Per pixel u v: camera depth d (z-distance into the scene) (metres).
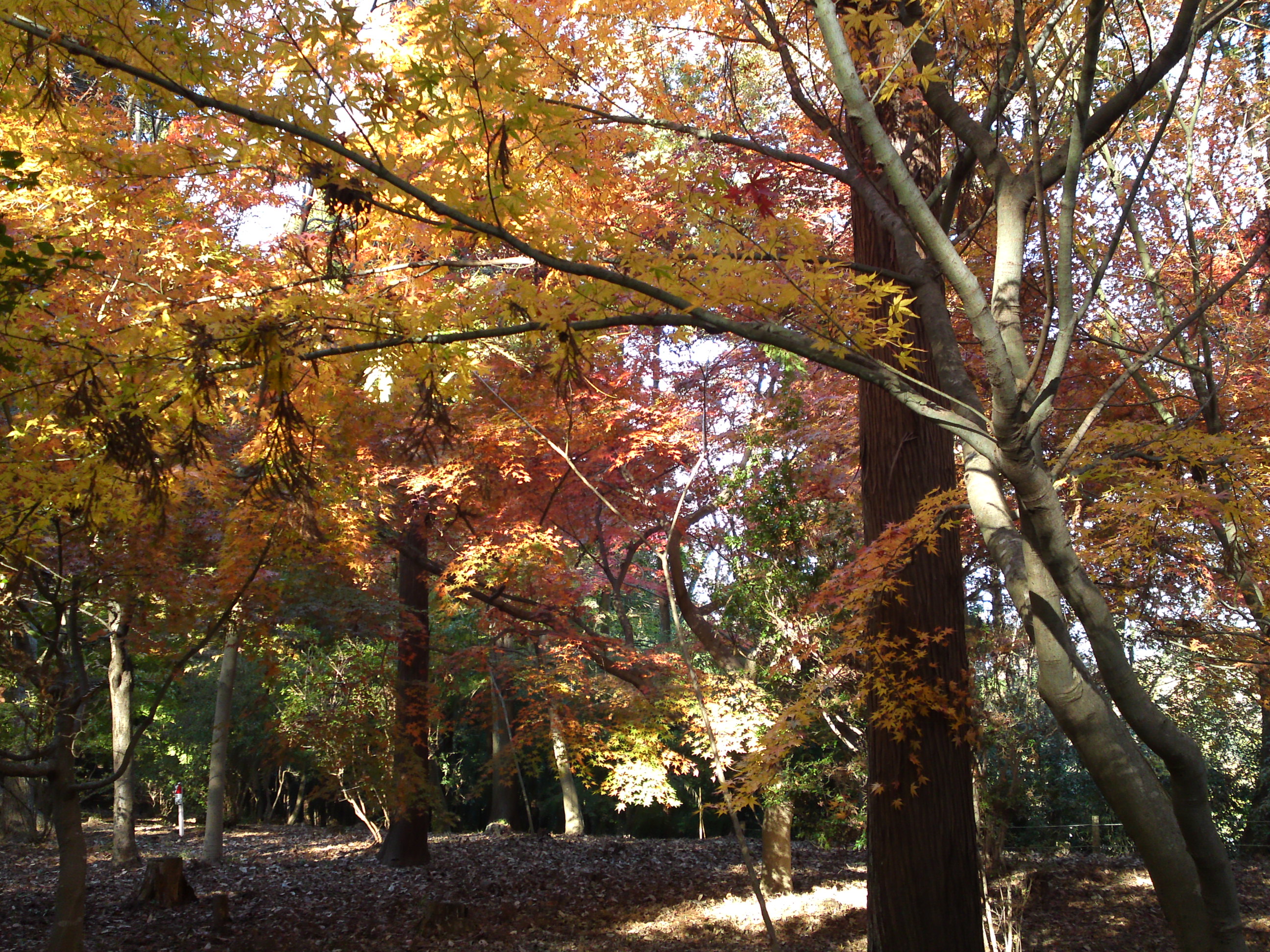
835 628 6.34
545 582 10.11
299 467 3.70
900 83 3.79
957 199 4.47
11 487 4.80
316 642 11.98
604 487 10.41
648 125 4.53
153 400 3.47
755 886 3.30
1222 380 5.41
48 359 4.15
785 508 8.73
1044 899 9.83
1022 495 2.75
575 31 4.72
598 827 23.30
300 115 3.02
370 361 3.64
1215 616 7.39
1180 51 3.37
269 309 3.44
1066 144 3.44
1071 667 2.87
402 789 11.75
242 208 6.47
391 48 4.60
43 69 3.29
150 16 2.94
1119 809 2.80
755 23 5.49
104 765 26.94
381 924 10.15
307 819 26.94
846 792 10.02
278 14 2.94
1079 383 7.83
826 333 3.00
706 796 20.25
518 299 3.22
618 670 11.57
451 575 10.09
